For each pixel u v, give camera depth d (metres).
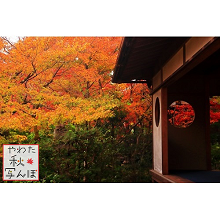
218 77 9.11
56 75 12.48
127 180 11.64
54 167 10.80
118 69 7.65
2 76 10.88
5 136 11.80
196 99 8.84
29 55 10.84
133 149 13.34
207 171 8.36
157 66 8.02
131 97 13.91
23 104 11.45
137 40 5.82
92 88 13.40
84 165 10.91
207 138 8.73
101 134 11.73
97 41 12.33
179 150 8.76
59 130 12.86
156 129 8.35
